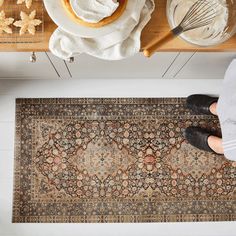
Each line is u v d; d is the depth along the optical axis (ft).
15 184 5.11
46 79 5.18
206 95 5.21
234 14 3.13
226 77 3.84
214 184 5.18
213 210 5.16
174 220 5.13
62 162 5.14
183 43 3.17
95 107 5.20
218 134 5.20
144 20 3.02
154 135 5.19
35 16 3.13
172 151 5.18
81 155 5.15
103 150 5.16
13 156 5.14
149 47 2.99
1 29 3.06
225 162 5.21
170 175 5.16
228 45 3.20
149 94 5.23
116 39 2.95
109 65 4.23
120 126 5.19
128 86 5.23
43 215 5.10
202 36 3.14
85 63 4.10
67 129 5.17
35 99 5.17
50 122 5.17
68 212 5.11
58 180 5.13
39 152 5.14
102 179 5.14
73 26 2.86
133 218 5.11
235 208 5.18
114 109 5.20
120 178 5.14
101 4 2.76
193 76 5.06
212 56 3.95
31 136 5.15
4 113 5.16
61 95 5.19
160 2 3.19
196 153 5.19
